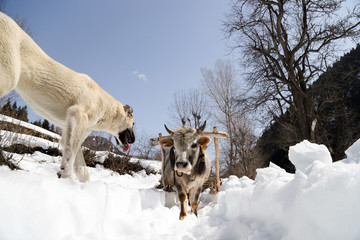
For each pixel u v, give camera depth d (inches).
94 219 97.8
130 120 246.4
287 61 716.0
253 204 101.0
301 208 76.2
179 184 173.9
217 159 215.9
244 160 730.8
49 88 164.4
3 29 133.8
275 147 867.4
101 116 207.9
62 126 191.3
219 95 848.3
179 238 99.6
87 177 197.0
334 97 702.5
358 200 66.9
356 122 758.5
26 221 77.5
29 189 85.4
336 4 645.3
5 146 241.6
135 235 99.0
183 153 164.9
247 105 727.1
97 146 478.3
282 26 740.7
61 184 103.7
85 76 191.6
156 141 215.0
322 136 697.0
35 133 374.6
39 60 159.8
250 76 741.9
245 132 777.6
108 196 114.9
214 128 188.1
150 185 339.9
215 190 214.1
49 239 80.2
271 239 82.5
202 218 123.8
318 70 701.9
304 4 683.4
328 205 70.7
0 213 73.3
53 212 85.4
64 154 165.2
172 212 154.2
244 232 94.4
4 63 131.0
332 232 69.2
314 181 77.7
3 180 83.7
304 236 74.0
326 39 682.2
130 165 431.5
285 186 88.9
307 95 696.4
